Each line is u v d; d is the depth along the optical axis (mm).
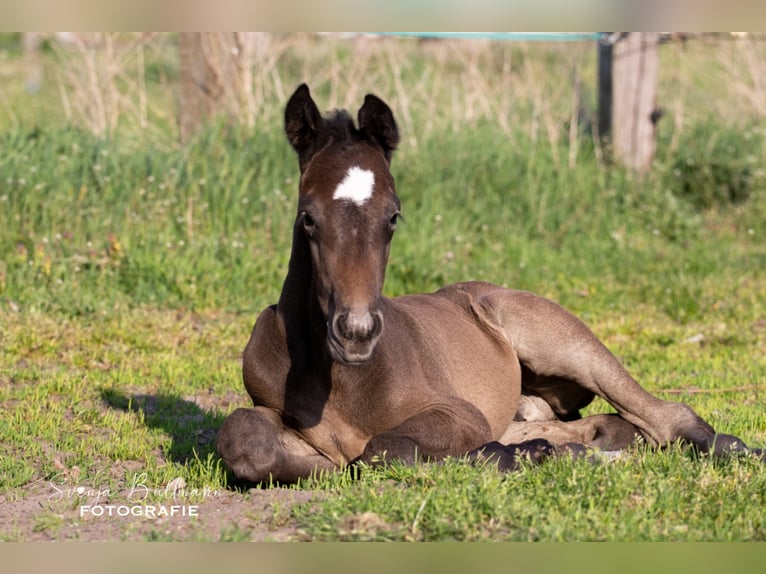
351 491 5391
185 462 6727
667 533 4883
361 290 5141
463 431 5977
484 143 15016
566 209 14656
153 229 12414
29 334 9867
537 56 20219
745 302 12312
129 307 11172
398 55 17312
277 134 13812
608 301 12391
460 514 4977
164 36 19594
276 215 12992
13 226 11914
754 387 9133
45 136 13195
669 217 14906
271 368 6090
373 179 5363
